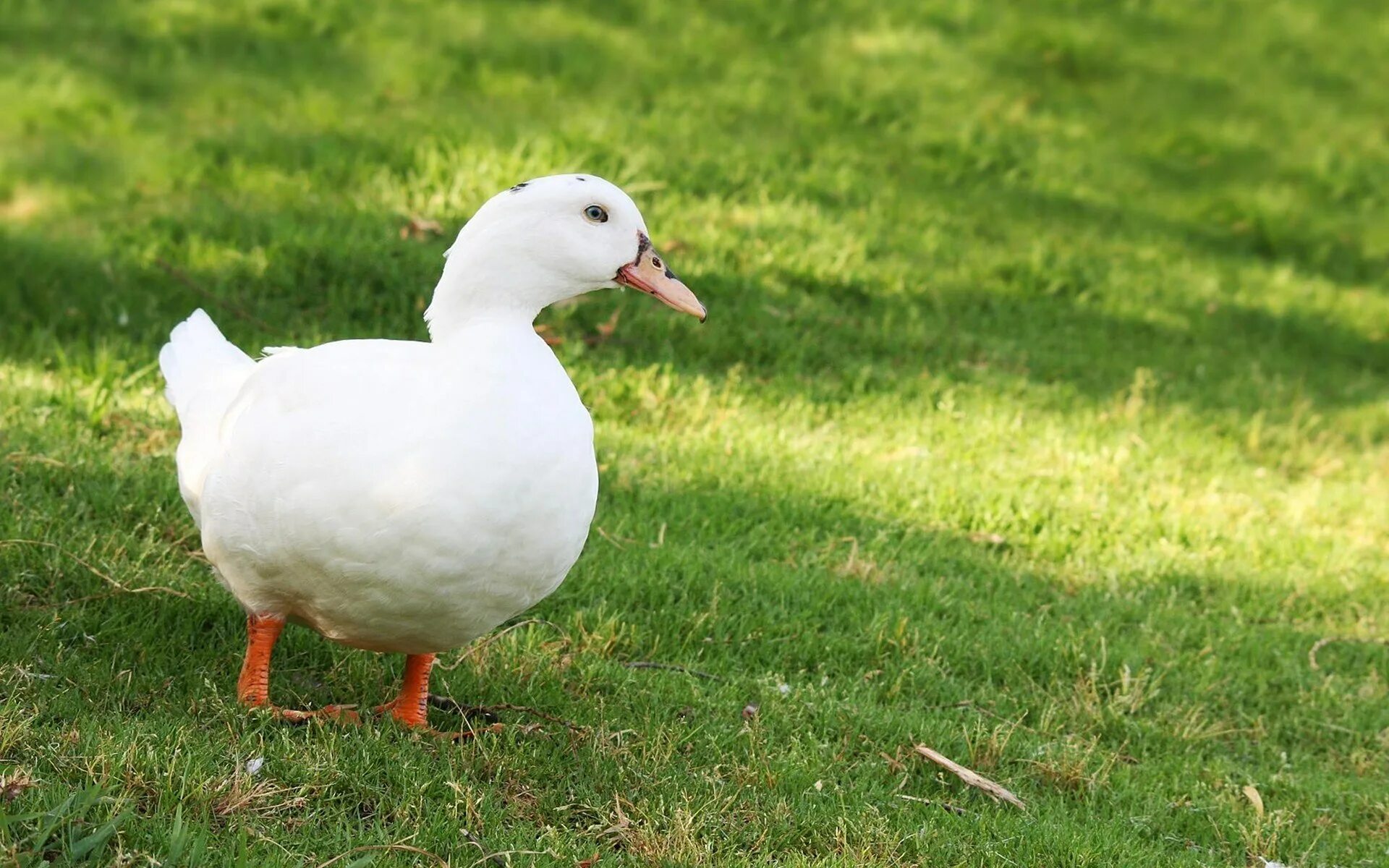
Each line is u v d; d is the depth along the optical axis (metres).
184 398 5.70
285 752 5.01
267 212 12.39
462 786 5.07
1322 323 15.09
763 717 6.29
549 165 13.73
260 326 10.61
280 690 5.83
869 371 11.52
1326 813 6.21
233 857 4.34
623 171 14.08
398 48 16.70
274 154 13.77
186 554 7.04
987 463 10.28
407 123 14.65
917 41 19.47
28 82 14.84
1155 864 5.51
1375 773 6.72
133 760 4.71
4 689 5.25
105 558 6.65
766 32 18.98
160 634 6.17
